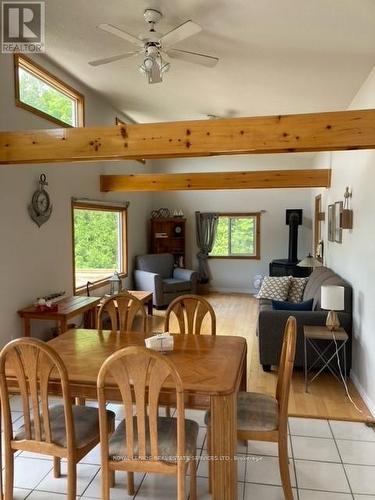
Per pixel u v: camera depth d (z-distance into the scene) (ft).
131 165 24.03
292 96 15.24
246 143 9.21
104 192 20.03
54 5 9.68
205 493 7.32
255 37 10.27
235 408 6.25
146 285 23.32
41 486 7.62
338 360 12.37
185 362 7.23
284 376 6.90
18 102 12.46
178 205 28.73
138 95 17.31
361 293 11.97
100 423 5.90
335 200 17.72
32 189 13.56
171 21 9.89
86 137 10.08
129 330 9.91
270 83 13.91
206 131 9.43
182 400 5.61
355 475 7.85
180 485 5.81
